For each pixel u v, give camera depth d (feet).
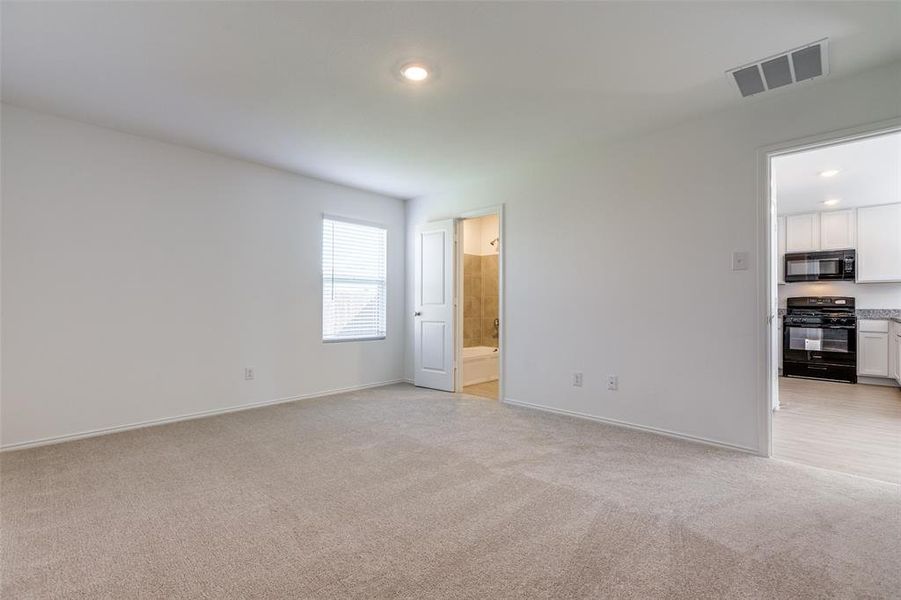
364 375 17.13
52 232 10.44
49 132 10.39
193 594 5.10
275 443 10.46
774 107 9.50
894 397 15.49
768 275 9.62
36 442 10.18
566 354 13.06
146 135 11.61
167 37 7.30
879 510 7.14
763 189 9.66
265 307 14.25
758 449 9.67
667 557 5.83
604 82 8.78
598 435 11.12
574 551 5.98
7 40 7.38
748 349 9.86
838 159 12.98
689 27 6.99
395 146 12.34
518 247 14.33
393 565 5.67
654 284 11.31
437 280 17.04
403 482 8.25
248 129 11.18
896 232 18.01
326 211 15.88
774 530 6.52
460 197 16.28
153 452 9.80
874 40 7.37
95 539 6.25
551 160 13.43
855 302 19.38
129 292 11.55
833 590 5.16
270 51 7.71
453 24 6.92
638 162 11.61
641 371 11.51
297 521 6.79
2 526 6.58
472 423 12.21
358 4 6.44
